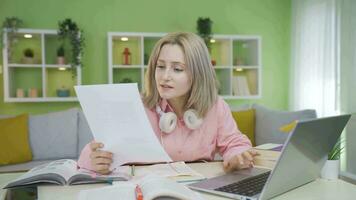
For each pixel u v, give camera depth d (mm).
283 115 3309
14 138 2990
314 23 3951
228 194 896
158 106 1389
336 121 911
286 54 4570
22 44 3875
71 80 4012
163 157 1075
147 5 4172
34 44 3906
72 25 3727
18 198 920
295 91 4355
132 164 1295
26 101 3723
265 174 1116
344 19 3465
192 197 823
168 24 4230
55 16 3934
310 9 4027
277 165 793
